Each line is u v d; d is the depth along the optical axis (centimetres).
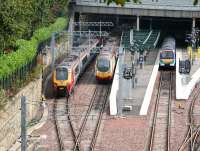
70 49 16038
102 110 11781
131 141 9512
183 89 13438
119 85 11375
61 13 18425
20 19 12069
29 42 12650
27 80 11412
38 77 12044
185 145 9356
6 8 10538
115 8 19262
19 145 9319
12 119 9362
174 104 12481
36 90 11756
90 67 16775
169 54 16638
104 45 17025
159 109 12006
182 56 18275
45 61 14338
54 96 13050
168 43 17675
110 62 14338
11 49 11662
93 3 19238
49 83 13950
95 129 10262
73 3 19275
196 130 10238
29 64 11994
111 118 11088
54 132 10119
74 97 13012
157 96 13238
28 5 13175
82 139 9631
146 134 9981
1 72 9556
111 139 9631
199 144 9394
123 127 10406
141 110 11600
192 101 12794
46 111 11606
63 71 12925
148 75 15150
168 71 16575
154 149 9169
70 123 10662
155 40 18412
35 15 14650
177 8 19075
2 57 10369
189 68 15150
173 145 9356
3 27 10675
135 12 19212
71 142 9506
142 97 12738
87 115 11231
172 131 10231
